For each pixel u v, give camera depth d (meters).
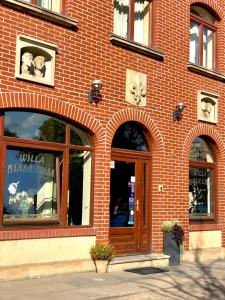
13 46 8.40
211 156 13.29
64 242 9.05
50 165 9.20
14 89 8.38
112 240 10.23
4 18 8.31
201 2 12.88
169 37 11.72
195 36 13.02
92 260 9.40
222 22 13.63
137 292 7.81
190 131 12.12
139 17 11.41
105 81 10.00
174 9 11.97
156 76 11.24
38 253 8.62
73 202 9.53
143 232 10.90
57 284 8.12
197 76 12.52
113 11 10.36
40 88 8.78
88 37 9.73
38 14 8.79
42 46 8.84
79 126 9.58
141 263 10.16
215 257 12.45
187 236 11.76
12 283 7.98
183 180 11.76
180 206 11.60
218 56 13.55
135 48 10.66
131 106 10.52
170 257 10.77
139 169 10.93
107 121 9.96
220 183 13.20
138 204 10.84
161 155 11.20
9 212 8.44
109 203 9.89
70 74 9.32
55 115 9.13
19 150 8.69
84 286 8.07
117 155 10.48
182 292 8.04
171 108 11.60
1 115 8.39
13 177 8.55
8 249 8.19
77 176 9.64
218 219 13.09
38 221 8.87
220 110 13.29
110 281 8.58
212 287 8.59
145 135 11.13
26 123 8.80
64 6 9.59
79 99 9.45
